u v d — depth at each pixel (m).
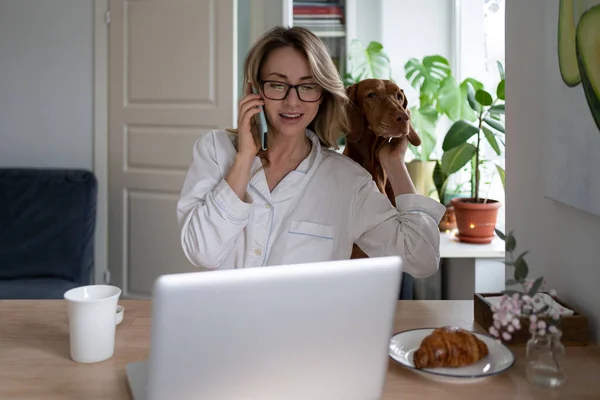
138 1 3.55
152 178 3.61
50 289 3.01
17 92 3.75
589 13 1.24
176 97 3.49
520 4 1.64
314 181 1.70
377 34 3.46
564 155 1.38
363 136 1.85
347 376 0.99
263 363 0.93
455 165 2.81
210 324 0.88
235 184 1.57
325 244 1.67
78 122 3.74
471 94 2.85
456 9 3.38
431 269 1.65
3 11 3.71
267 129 1.74
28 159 3.78
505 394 1.10
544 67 1.50
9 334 1.38
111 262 3.77
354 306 0.96
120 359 1.25
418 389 1.12
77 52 3.70
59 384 1.14
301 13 3.44
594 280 1.33
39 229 3.28
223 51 3.35
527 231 1.64
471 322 1.48
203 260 1.61
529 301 1.12
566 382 1.15
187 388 0.91
